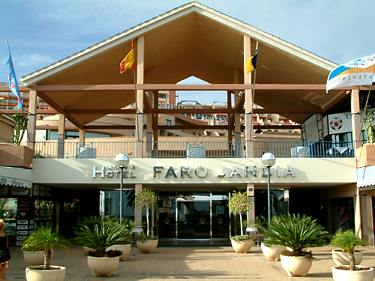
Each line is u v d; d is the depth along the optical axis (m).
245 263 15.34
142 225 21.14
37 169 21.17
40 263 14.05
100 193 29.20
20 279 11.90
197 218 26.33
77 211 29.59
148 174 21.25
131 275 12.70
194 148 22.14
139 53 22.05
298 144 24.30
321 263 15.09
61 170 21.22
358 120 21.55
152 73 28.33
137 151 21.59
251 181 21.19
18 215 21.80
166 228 26.19
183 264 15.10
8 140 31.30
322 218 27.70
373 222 21.22
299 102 28.17
